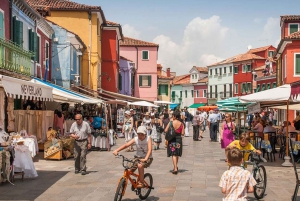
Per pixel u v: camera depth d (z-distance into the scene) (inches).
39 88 490.6
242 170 231.0
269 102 650.8
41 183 415.5
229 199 225.9
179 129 484.4
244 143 365.7
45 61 877.2
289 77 1237.1
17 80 415.8
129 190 386.0
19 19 689.0
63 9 1190.3
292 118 1318.9
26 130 624.1
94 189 389.4
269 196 362.9
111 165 550.9
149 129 846.5
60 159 582.6
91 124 807.1
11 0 634.8
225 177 230.4
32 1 1219.2
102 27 1433.3
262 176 354.6
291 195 367.2
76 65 1059.9
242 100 548.4
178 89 3641.7
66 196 359.6
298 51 1232.8
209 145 886.4
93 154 687.1
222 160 618.2
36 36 781.9
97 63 1232.2
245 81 2704.2
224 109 1027.9
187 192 379.6
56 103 836.6
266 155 684.1
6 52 518.0
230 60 2925.7
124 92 1902.1
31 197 354.0
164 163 579.2
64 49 966.4
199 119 1029.2
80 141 473.7
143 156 343.9
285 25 1462.8
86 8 1190.9
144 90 2148.1
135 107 1921.8
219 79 3016.7
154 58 2151.8
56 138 611.5
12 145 427.5
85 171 473.4
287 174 482.6
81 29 1203.9
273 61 2123.5
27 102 725.3
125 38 2220.7
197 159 631.2
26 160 433.4
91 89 1128.8
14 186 398.9
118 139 1027.3
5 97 555.8
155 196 362.0
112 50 1467.8
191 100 3479.3
